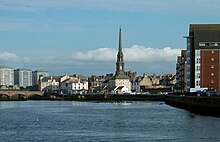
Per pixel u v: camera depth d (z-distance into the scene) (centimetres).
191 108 13962
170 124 9538
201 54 19138
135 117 12138
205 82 19100
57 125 9875
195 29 19612
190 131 7850
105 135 7750
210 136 7112
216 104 10538
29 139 7356
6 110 16588
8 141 7169
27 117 12525
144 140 6981
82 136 7669
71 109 17362
